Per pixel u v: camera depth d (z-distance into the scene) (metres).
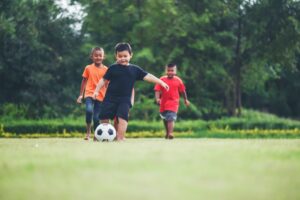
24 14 30.92
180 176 4.30
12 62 30.36
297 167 4.91
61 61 32.38
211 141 10.14
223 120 28.05
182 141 10.18
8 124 23.92
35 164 5.06
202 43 30.86
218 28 34.03
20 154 6.15
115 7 31.44
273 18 30.97
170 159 5.34
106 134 10.43
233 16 31.38
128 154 5.86
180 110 32.47
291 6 30.78
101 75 12.60
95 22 31.73
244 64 33.16
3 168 4.83
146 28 30.77
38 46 30.88
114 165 4.89
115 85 10.48
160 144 8.27
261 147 7.18
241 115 36.16
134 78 10.55
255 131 26.12
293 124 28.28
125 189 3.76
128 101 10.52
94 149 6.69
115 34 32.38
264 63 32.53
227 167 4.82
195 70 32.69
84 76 12.61
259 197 3.59
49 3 32.38
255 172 4.59
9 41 30.03
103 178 4.21
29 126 23.88
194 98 34.12
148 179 4.17
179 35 30.53
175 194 3.59
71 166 4.88
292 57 32.03
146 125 25.12
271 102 47.75
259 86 36.97
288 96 46.38
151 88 32.69
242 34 32.44
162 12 30.47
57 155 5.90
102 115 10.60
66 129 24.02
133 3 31.17
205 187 3.86
